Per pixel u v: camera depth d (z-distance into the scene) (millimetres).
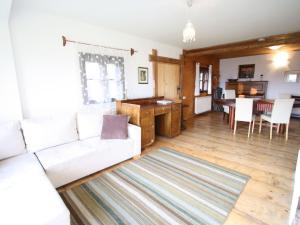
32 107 2541
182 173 2449
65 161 2061
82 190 2068
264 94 6758
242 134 4242
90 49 3033
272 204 1848
